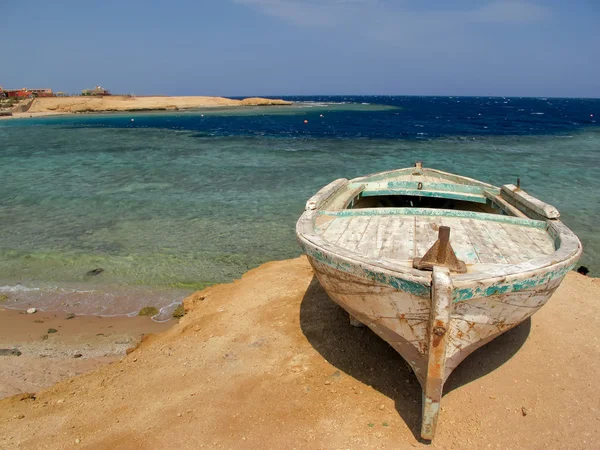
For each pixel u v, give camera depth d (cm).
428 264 366
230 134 4034
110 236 1166
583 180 1775
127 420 441
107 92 10350
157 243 1113
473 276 358
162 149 2905
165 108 9381
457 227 524
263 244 1102
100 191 1666
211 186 1744
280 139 3544
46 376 573
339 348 531
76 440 417
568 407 425
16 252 1052
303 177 1908
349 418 420
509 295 371
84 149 2919
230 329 612
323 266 441
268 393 462
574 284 709
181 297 823
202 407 449
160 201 1513
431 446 386
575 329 557
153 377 513
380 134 4006
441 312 341
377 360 502
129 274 930
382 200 928
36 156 2595
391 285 374
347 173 1988
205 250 1065
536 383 457
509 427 404
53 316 755
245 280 807
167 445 403
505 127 4894
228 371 510
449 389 451
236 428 417
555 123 5625
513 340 527
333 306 633
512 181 1773
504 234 503
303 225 514
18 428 440
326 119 6494
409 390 452
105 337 681
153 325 720
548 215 552
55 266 972
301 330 582
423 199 926
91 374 541
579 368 479
